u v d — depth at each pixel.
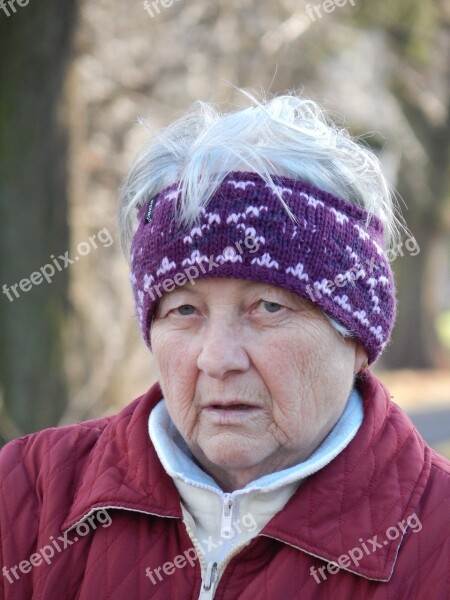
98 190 18.78
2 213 15.30
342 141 4.87
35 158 15.12
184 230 4.45
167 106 20.00
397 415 5.02
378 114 34.91
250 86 20.70
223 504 4.73
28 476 5.33
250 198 4.39
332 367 4.60
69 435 5.46
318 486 4.62
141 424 5.12
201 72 20.27
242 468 4.74
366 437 4.76
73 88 15.42
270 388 4.50
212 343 4.45
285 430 4.55
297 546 4.47
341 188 4.64
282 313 4.49
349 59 30.53
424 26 32.97
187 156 4.66
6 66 14.78
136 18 19.44
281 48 21.59
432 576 4.39
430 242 53.62
